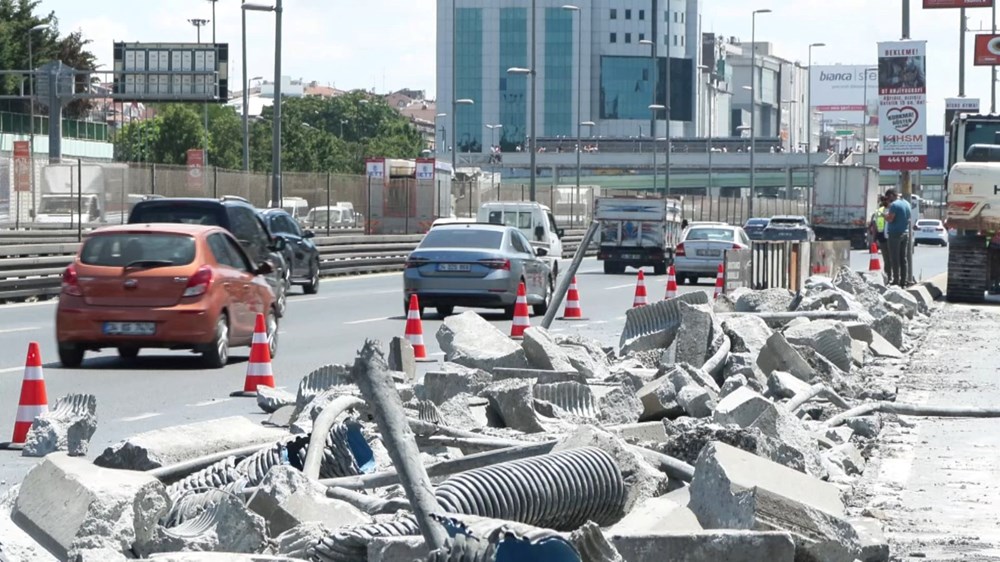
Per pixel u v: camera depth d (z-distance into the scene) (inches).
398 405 305.6
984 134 1809.8
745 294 1200.2
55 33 5295.3
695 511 383.2
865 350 997.8
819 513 364.8
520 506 370.0
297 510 366.3
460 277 1328.7
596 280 2213.3
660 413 629.6
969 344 1139.3
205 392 784.9
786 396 705.6
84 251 905.5
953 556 399.2
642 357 828.0
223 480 439.5
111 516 336.2
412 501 293.7
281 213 1720.0
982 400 772.6
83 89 5403.5
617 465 404.5
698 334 807.1
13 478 518.3
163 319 887.7
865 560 381.4
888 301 1390.3
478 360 762.8
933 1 2300.7
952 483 520.4
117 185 2297.0
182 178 2399.1
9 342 1063.6
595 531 307.6
